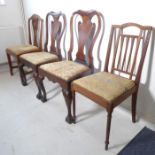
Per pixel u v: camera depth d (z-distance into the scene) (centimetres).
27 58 225
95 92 140
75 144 154
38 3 269
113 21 174
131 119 182
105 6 176
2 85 262
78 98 222
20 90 247
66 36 238
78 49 203
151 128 170
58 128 173
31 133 168
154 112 169
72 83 160
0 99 226
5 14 311
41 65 203
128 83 149
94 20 191
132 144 153
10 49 264
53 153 147
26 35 333
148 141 156
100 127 173
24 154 146
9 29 311
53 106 208
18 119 188
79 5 204
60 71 176
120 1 162
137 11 153
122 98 142
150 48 154
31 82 270
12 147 154
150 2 142
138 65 158
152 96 166
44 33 277
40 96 221
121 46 165
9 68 307
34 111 200
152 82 161
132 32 161
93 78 159
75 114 188
